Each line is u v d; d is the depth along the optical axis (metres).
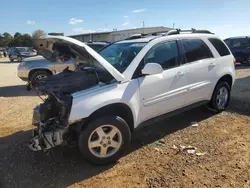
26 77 9.48
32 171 3.68
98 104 3.52
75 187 3.28
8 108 7.07
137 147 4.29
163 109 4.40
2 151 4.32
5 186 3.34
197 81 4.92
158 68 3.86
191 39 5.00
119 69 4.03
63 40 3.43
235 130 4.82
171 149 4.16
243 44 16.02
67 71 4.54
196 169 3.54
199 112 5.82
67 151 4.22
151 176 3.43
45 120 3.63
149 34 5.34
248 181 3.23
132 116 3.94
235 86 8.70
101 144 3.65
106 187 3.25
